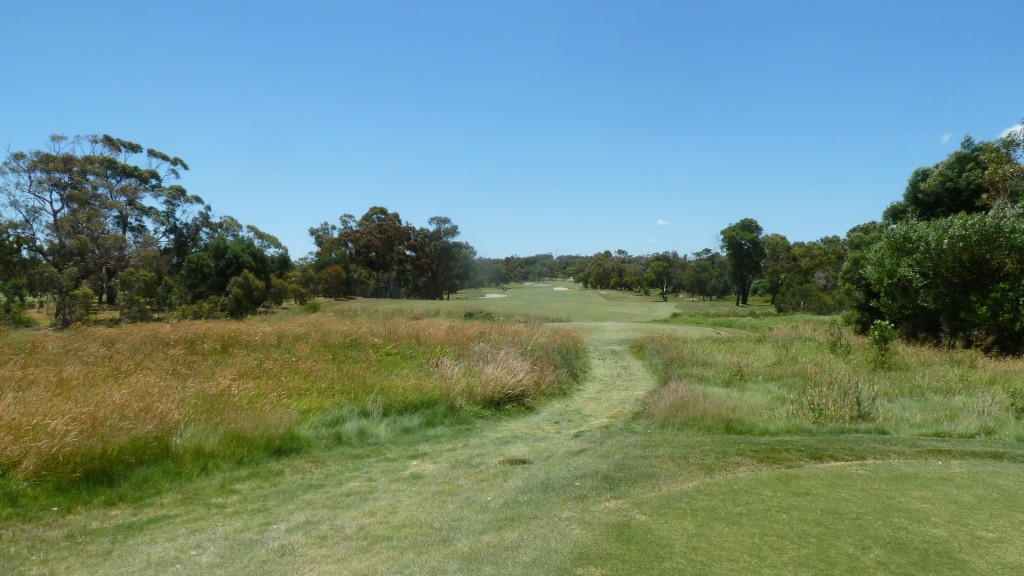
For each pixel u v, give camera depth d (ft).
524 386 35.60
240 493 18.57
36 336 50.55
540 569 11.24
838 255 195.72
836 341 56.44
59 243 126.21
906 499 15.53
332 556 12.98
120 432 20.42
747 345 61.31
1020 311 50.26
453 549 12.75
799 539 12.59
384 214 246.27
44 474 17.83
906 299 64.23
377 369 39.55
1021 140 67.36
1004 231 53.52
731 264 215.10
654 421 29.45
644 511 14.74
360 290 212.64
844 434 26.07
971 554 11.71
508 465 21.34
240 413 24.70
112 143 155.94
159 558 13.41
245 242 146.92
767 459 20.49
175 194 173.47
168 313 117.39
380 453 23.79
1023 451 21.72
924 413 29.32
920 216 94.32
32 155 124.67
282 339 49.88
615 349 63.31
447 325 60.95
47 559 13.53
